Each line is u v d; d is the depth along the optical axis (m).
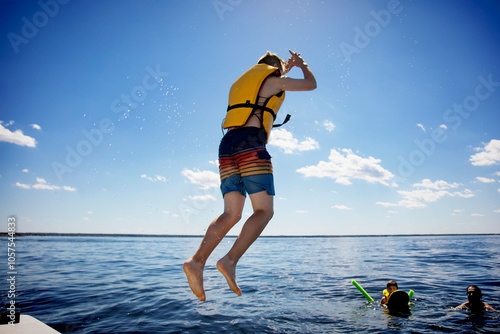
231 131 1.66
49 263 11.21
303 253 17.80
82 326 3.90
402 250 19.88
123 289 6.29
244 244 1.47
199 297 1.42
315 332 3.76
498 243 31.59
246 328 3.85
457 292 6.18
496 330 3.90
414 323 4.17
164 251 20.09
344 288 6.52
